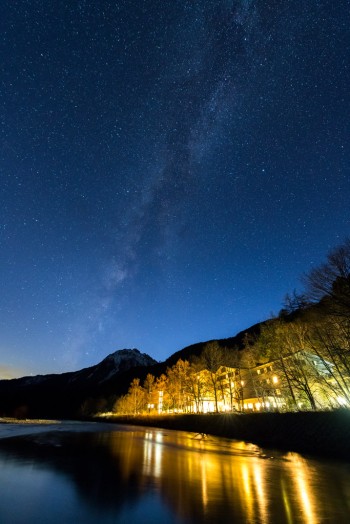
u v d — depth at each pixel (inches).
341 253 927.7
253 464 789.9
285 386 1628.9
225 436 1626.5
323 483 583.5
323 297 988.6
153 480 603.2
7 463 748.6
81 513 409.4
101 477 618.8
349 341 1092.5
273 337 1562.5
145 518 393.4
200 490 531.2
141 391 3814.0
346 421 976.3
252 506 444.1
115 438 1480.1
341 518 397.7
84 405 5649.6
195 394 2583.7
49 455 887.7
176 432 1983.3
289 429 1224.8
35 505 437.4
